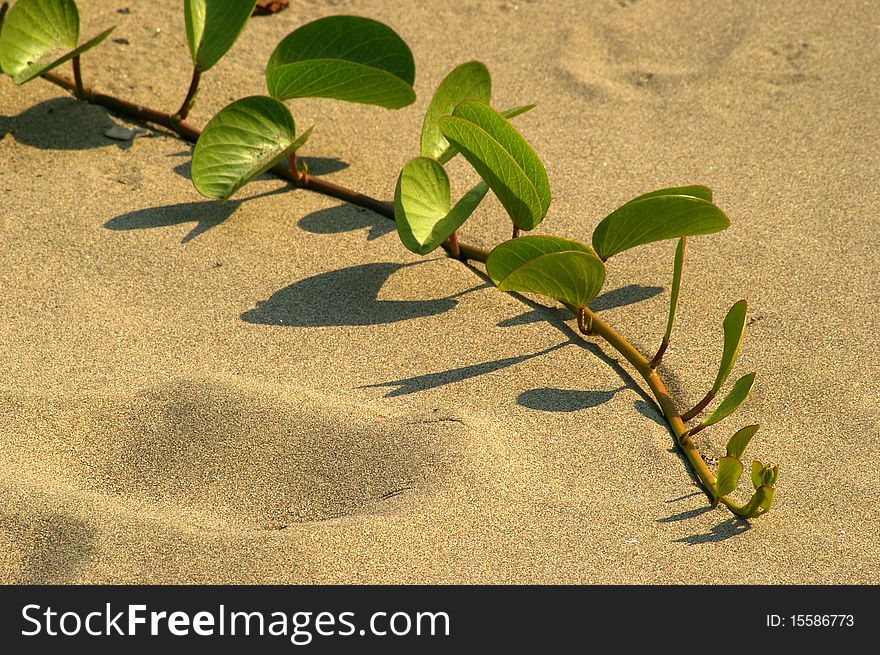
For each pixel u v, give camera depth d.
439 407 1.23
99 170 1.36
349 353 1.26
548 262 1.22
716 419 1.21
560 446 1.22
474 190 1.29
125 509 1.19
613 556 1.18
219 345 1.26
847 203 1.36
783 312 1.29
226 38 1.36
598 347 1.27
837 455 1.22
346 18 1.35
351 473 1.20
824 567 1.18
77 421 1.22
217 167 1.32
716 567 1.18
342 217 1.34
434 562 1.17
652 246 1.34
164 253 1.31
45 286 1.28
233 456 1.21
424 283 1.30
